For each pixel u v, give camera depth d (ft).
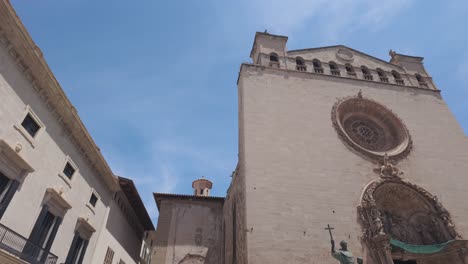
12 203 47.67
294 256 59.88
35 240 53.42
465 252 64.13
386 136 91.15
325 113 86.33
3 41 45.98
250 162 71.92
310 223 64.85
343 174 74.33
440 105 98.99
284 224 63.67
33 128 53.47
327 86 93.86
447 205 74.54
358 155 79.00
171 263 101.60
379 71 108.06
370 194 70.28
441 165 82.64
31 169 51.08
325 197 69.46
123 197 93.76
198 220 112.78
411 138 87.30
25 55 49.34
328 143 79.61
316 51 107.04
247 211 64.23
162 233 107.96
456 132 92.02
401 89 100.42
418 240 71.00
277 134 78.43
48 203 56.95
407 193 74.95
